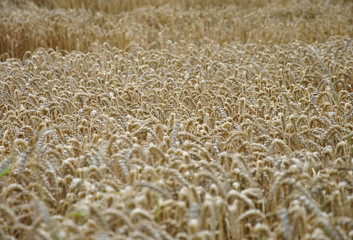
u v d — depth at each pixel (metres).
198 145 4.92
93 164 4.63
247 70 8.27
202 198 4.16
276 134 5.60
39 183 4.47
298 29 12.98
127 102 6.77
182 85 7.25
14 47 12.02
